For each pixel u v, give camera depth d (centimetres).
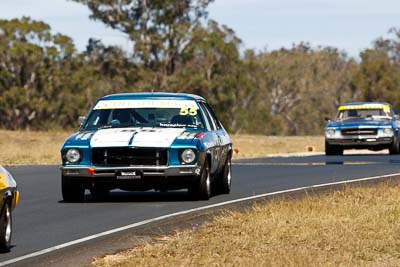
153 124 5116
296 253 3186
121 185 4831
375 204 4559
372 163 8131
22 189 5897
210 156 5041
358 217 4038
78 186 4900
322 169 7338
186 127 5112
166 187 4875
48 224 4188
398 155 9725
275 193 5394
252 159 9275
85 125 5166
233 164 8231
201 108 5269
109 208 4744
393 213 4138
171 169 4797
